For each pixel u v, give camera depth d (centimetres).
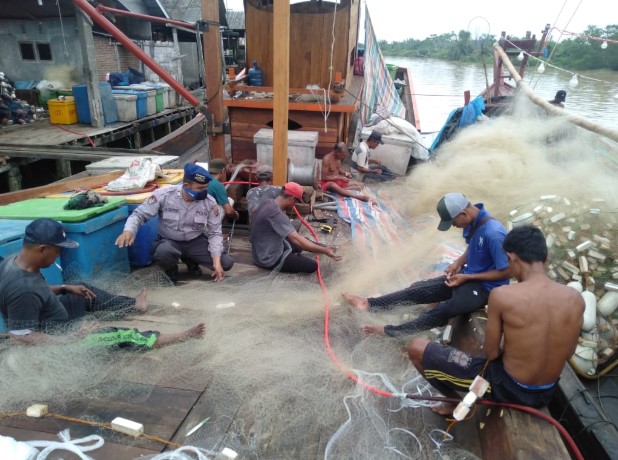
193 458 241
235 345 336
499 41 1281
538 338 238
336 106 800
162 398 288
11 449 234
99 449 247
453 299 368
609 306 440
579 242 475
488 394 264
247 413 279
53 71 1611
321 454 254
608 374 427
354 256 524
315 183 714
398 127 962
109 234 444
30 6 1460
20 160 1041
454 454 264
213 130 735
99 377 298
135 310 388
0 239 338
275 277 469
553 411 379
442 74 2809
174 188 461
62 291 367
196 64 2466
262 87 817
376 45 1258
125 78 1709
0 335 297
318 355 334
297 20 828
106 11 949
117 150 1020
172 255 460
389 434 271
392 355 353
